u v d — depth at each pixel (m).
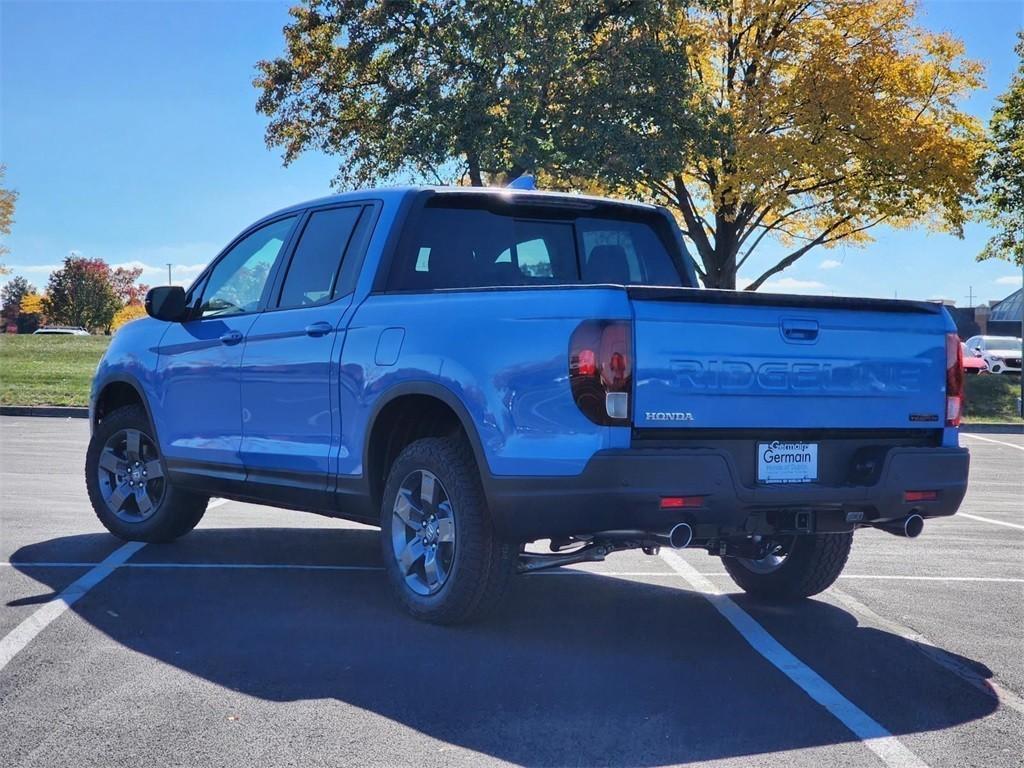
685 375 4.82
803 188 32.19
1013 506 11.86
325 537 8.08
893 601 6.37
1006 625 5.80
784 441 5.12
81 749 3.68
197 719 4.00
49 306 123.06
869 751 3.83
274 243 6.77
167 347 7.19
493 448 5.01
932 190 31.22
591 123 29.28
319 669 4.66
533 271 6.26
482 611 5.33
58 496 9.93
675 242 6.71
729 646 5.22
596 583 6.71
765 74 31.41
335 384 5.88
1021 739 4.00
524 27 29.25
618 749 3.79
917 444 5.54
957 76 31.28
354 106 32.84
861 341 5.31
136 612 5.59
